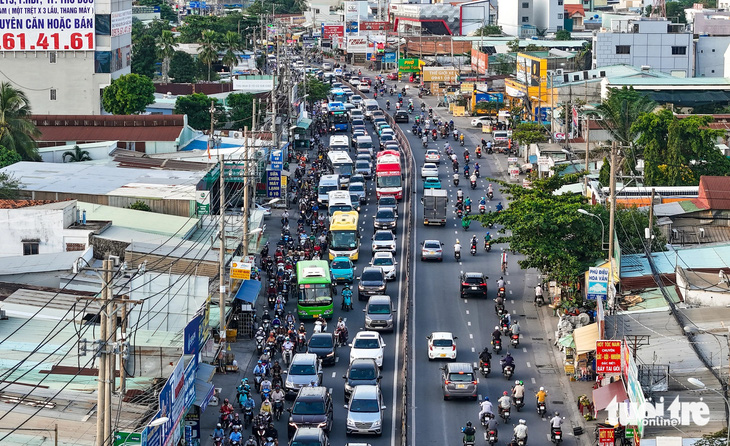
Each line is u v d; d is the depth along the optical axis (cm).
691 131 15425
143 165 16125
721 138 18212
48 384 7869
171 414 7450
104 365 6181
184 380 7962
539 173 17025
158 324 9581
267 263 13188
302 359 9706
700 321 9569
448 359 10475
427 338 11075
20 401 7506
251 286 11431
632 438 7938
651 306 10288
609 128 17062
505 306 12181
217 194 15738
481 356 10106
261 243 13312
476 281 12419
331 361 10375
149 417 7331
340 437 8719
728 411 7050
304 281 11681
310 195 16600
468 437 8375
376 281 12456
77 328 8912
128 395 7700
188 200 13412
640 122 15550
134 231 11988
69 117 18250
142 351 8112
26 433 6994
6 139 16325
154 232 12219
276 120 19588
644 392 7962
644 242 11969
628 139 16300
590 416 9056
